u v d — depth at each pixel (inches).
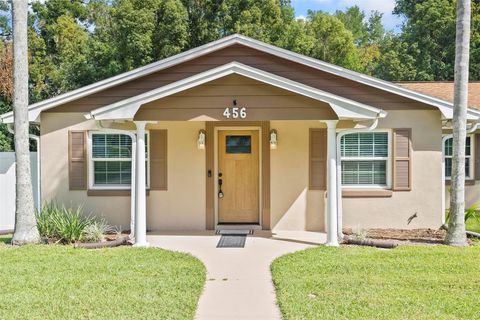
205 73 358.9
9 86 871.1
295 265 302.5
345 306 221.0
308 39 1021.2
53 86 1072.8
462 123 364.5
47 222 397.1
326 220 415.8
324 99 357.1
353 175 454.0
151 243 392.2
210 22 997.8
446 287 251.0
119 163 460.1
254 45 454.9
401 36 1326.3
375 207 445.7
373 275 275.1
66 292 244.2
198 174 457.4
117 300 231.5
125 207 453.7
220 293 253.1
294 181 450.3
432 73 1153.4
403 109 442.0
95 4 1205.1
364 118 362.0
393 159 442.9
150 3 940.6
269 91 363.3
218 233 437.4
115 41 1017.5
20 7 375.6
